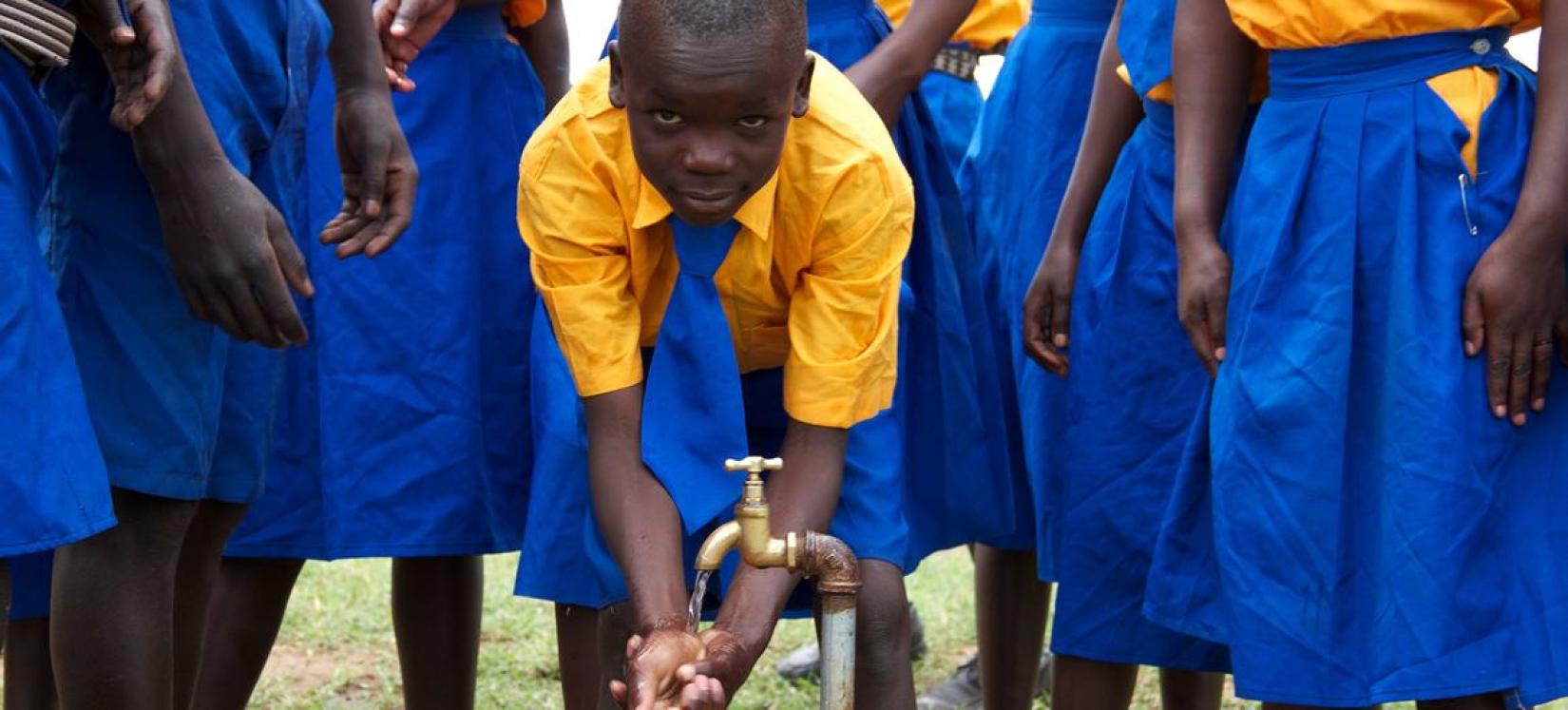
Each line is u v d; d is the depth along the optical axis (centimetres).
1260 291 343
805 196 310
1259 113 356
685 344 317
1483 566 326
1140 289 394
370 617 615
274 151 368
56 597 335
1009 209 464
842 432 316
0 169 283
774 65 280
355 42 373
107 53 308
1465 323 325
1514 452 330
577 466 370
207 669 440
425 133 436
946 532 389
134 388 331
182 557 375
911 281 388
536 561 375
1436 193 330
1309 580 335
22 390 279
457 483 436
